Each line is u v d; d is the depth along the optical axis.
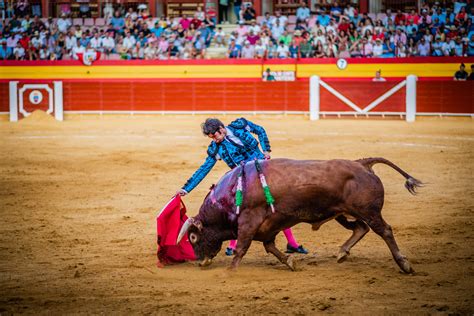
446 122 37.38
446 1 43.47
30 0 48.31
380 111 40.28
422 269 9.85
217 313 7.90
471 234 12.21
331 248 11.41
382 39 42.72
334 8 44.53
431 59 41.47
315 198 9.33
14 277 9.76
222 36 46.00
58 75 45.72
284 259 9.92
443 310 7.84
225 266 10.38
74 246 11.82
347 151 24.88
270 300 8.40
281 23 44.78
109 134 32.81
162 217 10.30
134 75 45.09
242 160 10.53
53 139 30.78
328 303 8.20
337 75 42.69
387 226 9.41
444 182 18.17
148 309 8.12
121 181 19.16
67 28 47.09
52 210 15.16
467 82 38.72
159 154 24.92
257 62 43.59
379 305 8.11
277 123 37.84
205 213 9.93
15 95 42.34
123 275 9.85
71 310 8.12
